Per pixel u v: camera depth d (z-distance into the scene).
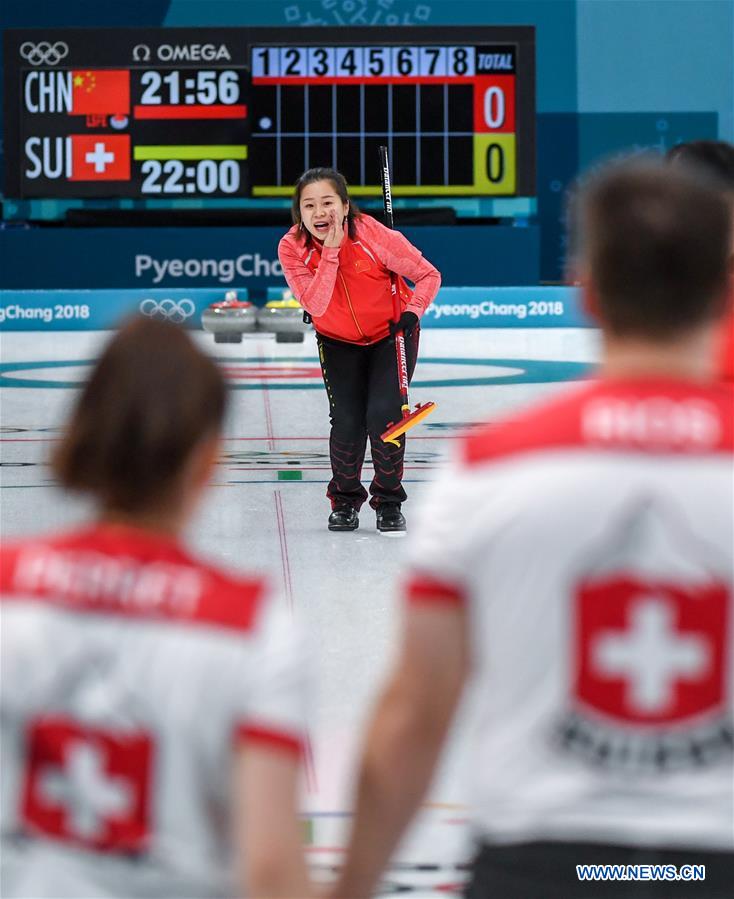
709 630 4.41
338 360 19.31
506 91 44.62
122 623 4.37
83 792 4.31
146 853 4.30
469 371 36.53
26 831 4.38
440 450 25.64
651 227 4.62
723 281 4.73
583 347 41.31
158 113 44.53
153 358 4.61
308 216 18.22
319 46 44.25
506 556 4.50
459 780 10.47
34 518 20.00
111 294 44.44
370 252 18.53
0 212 49.81
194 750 4.27
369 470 24.61
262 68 44.41
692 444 4.54
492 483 4.56
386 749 4.78
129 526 4.61
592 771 4.48
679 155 9.41
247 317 42.38
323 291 18.27
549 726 4.48
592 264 4.77
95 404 4.60
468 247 45.44
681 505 4.45
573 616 4.45
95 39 44.38
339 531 19.75
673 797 4.45
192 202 45.91
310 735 11.48
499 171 44.94
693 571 4.41
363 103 44.50
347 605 15.74
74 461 4.61
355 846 4.95
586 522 4.46
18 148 44.75
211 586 4.41
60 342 42.31
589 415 4.62
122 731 4.29
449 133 44.72
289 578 17.02
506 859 4.57
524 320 45.94
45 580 4.50
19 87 44.56
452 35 44.31
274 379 35.19
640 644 4.41
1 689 4.39
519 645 4.49
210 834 4.35
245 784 4.21
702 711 4.41
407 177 44.84
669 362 4.71
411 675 4.70
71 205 46.19
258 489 22.62
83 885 4.32
